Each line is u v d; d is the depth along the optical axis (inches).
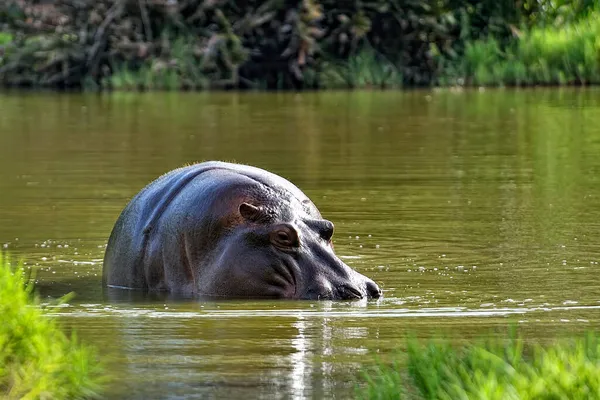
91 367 1005.2
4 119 3838.6
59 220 1972.2
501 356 995.9
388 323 1230.9
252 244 1407.5
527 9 5620.1
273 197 1450.5
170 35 5516.7
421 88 5255.9
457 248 1700.3
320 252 1417.3
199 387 979.9
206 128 3503.9
